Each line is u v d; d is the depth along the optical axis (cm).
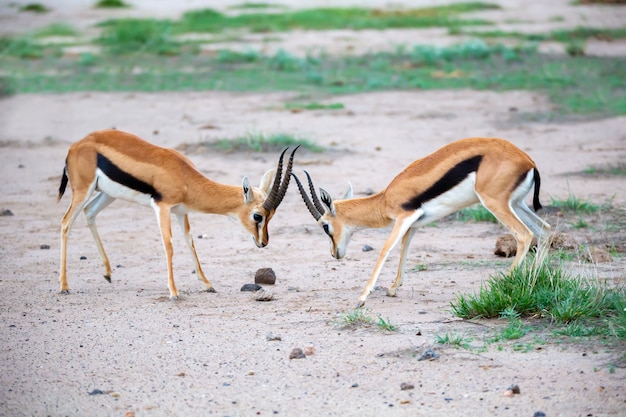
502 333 1245
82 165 1543
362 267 1730
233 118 3591
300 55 5347
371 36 6159
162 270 1734
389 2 8881
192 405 1048
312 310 1420
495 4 8075
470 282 1571
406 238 1510
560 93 3938
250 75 4722
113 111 3822
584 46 5216
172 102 4038
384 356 1180
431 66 4841
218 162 2772
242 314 1408
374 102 3916
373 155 2875
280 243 1942
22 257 1842
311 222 2130
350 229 1540
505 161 1430
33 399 1078
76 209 1553
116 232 2073
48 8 8494
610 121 3359
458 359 1154
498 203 1432
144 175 1515
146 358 1209
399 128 3328
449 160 1445
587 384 1052
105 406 1052
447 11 7700
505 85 4200
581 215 2041
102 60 5294
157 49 5569
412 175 1457
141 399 1070
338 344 1239
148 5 8962
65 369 1174
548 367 1111
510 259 1725
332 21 6981
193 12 7612
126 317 1404
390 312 1392
